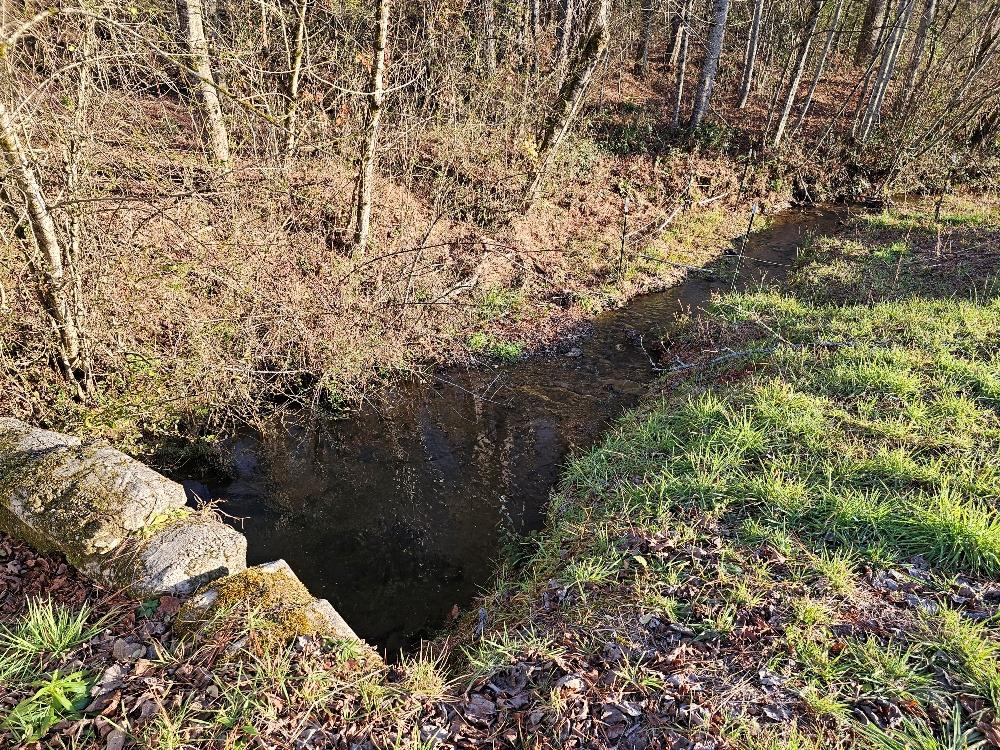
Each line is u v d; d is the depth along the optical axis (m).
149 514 4.42
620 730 3.37
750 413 6.46
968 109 20.58
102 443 5.15
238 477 7.00
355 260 9.41
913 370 6.86
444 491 6.92
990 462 5.15
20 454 4.78
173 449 7.12
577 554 5.12
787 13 22.58
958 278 10.88
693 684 3.58
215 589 3.99
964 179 20.02
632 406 8.61
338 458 7.43
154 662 3.59
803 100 23.25
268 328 8.31
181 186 8.11
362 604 5.45
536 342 10.33
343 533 6.27
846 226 16.59
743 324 10.04
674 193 16.88
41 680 3.42
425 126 13.07
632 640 3.96
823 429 5.96
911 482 5.16
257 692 3.41
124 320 7.00
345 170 10.46
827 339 8.23
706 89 18.67
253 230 8.30
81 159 6.38
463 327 10.28
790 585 4.27
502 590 5.33
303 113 10.14
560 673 3.79
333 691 3.53
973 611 3.96
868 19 24.86
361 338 8.68
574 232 13.86
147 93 9.95
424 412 8.45
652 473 5.87
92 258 6.64
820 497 5.06
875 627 3.87
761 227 16.69
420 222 11.62
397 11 11.88
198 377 7.27
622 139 18.14
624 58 21.72
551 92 14.55
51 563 4.36
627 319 11.33
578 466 6.73
